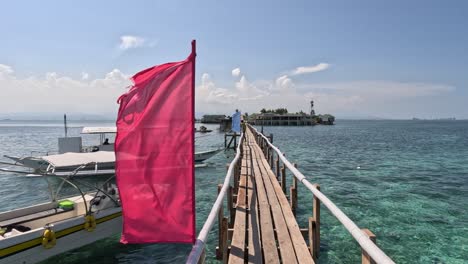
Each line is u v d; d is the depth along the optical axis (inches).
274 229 236.1
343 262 283.7
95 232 319.6
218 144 1678.2
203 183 641.6
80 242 307.6
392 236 347.3
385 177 690.2
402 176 702.5
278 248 197.3
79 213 343.0
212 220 130.6
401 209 444.5
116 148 119.7
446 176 701.9
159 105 119.0
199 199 510.6
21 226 298.7
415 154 1138.7
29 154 1130.7
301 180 213.6
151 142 118.0
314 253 201.5
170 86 119.7
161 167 117.1
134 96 121.9
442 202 479.8
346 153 1178.6
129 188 117.7
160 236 116.6
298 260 170.6
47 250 283.6
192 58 120.2
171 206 116.3
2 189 624.7
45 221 322.3
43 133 2967.5
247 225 240.2
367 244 97.1
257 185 358.9
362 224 383.2
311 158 1029.2
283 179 437.4
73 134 2790.4
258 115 5044.3
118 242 341.7
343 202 480.1
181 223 115.6
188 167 116.3
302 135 2534.5
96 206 347.9
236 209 267.3
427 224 383.6
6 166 889.5
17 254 265.0
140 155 117.9
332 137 2250.2
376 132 3132.4
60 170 643.5
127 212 117.7
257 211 262.4
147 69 126.0
